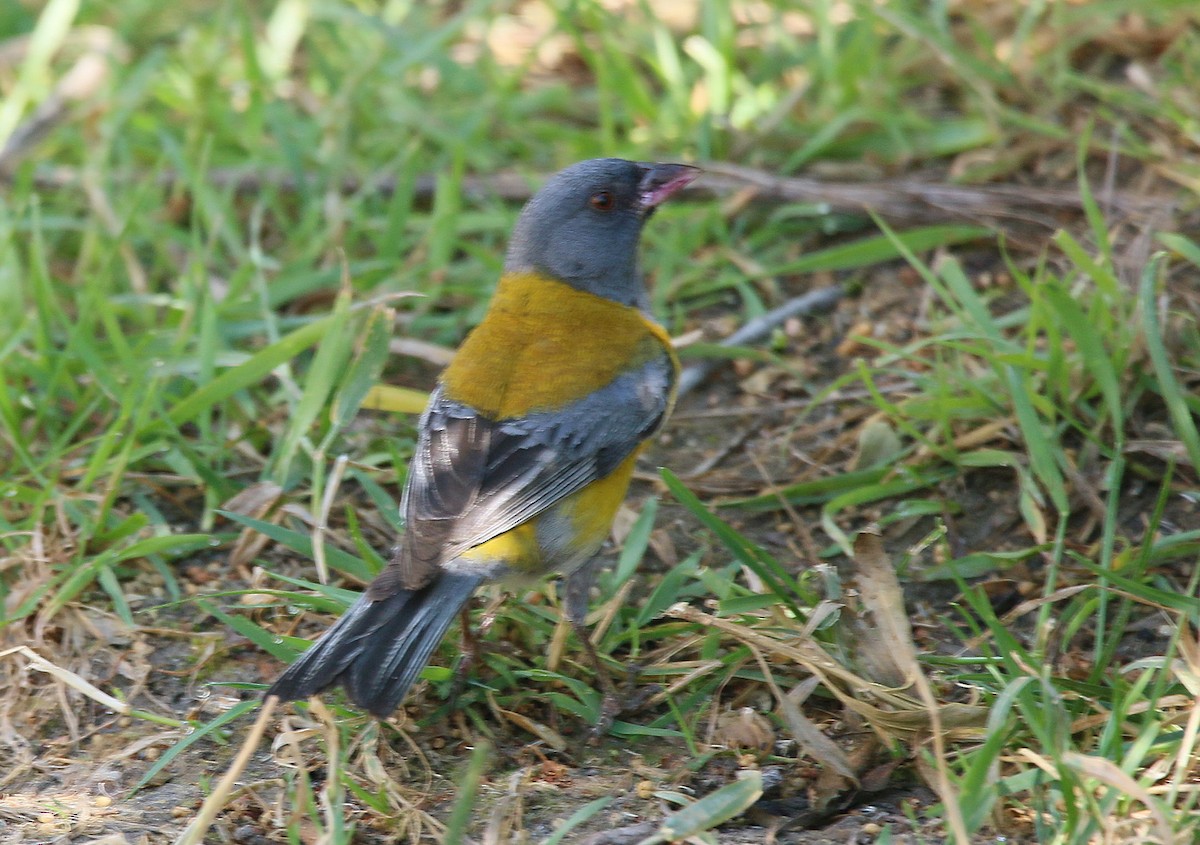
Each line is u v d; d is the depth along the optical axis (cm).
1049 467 991
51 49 1505
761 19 1603
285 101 1561
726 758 869
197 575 1045
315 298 1318
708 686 917
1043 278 1210
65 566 1020
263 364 1120
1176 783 756
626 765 874
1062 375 1059
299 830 812
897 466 1080
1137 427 1065
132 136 1489
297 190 1404
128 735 908
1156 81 1397
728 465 1139
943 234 1274
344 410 1056
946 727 825
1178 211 1231
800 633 888
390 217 1339
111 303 1256
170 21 1686
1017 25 1500
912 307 1249
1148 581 964
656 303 1278
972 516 1055
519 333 978
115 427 1056
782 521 1082
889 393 1167
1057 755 750
